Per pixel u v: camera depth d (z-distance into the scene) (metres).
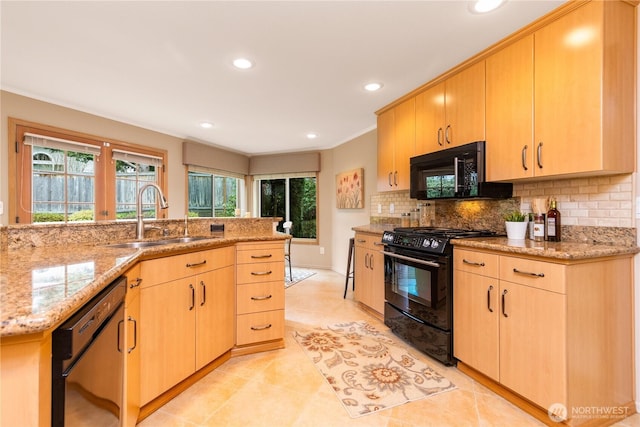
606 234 1.76
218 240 2.06
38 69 2.40
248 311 2.29
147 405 1.61
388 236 2.70
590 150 1.56
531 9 1.70
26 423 0.65
